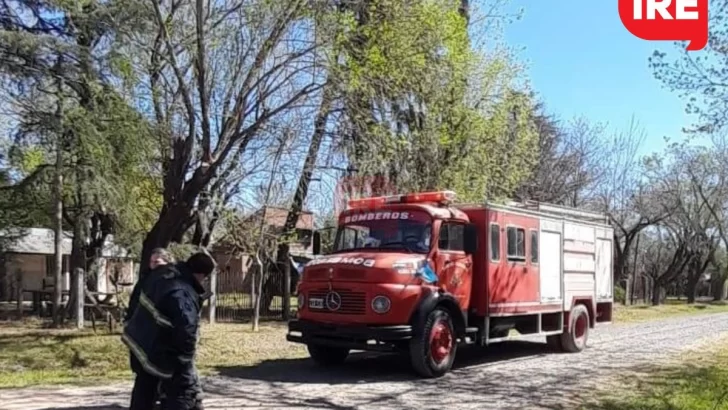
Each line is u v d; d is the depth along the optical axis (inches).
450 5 748.6
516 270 557.0
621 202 1701.5
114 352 589.0
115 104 549.3
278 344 639.1
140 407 262.5
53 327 725.9
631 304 1747.0
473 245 502.9
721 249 2471.7
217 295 873.5
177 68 537.3
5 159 573.0
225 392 399.5
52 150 550.9
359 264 467.5
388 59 649.0
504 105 842.8
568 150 1498.5
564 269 630.5
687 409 382.6
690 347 705.0
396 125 753.0
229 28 560.7
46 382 430.3
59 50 523.8
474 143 820.0
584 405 383.9
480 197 821.2
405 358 563.8
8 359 550.9
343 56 604.4
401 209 511.2
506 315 542.3
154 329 253.9
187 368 254.5
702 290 2970.0
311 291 487.2
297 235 839.7
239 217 734.5
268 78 575.5
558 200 1408.7
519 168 940.6
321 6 560.4
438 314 478.6
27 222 683.4
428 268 479.5
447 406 374.3
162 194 641.6
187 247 637.3
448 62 757.3
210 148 570.9
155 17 557.3
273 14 549.3
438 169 792.9
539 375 491.5
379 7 633.0
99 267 787.4
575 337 639.1
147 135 567.8
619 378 482.3
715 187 1978.3
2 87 532.1
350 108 663.1
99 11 545.6
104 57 543.8
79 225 722.8
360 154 732.7
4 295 1095.6
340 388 422.3
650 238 2337.6
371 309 457.1
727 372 523.8
